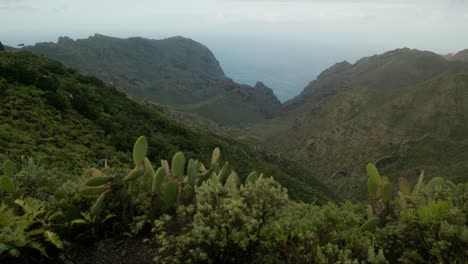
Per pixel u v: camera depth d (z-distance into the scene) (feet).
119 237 11.25
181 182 12.28
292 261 7.85
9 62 68.33
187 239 8.46
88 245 10.91
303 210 9.89
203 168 13.99
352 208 11.57
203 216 9.09
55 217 10.71
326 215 9.27
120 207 11.78
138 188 12.44
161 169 11.60
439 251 7.60
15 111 50.62
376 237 8.84
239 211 8.48
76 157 42.06
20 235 8.28
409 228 8.68
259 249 8.70
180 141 81.76
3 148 36.17
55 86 66.03
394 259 8.56
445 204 8.64
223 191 10.16
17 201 9.87
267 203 9.55
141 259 10.10
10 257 8.46
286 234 8.23
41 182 13.92
